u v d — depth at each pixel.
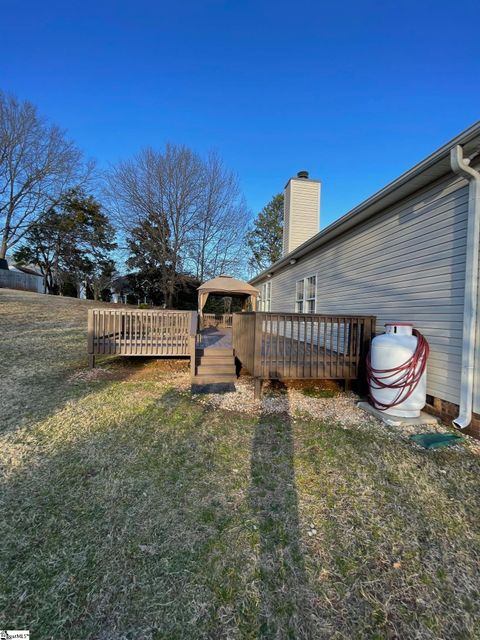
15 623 1.46
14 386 5.10
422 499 2.42
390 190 4.48
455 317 3.81
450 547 1.95
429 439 3.46
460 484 2.63
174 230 21.06
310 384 5.95
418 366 4.01
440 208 4.05
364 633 1.43
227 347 7.20
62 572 1.72
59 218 23.67
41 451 3.07
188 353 6.72
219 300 24.33
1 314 11.42
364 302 5.87
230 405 4.64
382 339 4.22
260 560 1.83
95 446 3.21
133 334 7.09
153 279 23.75
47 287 28.58
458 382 3.75
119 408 4.32
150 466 2.85
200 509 2.27
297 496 2.45
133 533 2.02
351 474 2.77
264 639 1.40
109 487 2.51
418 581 1.70
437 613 1.52
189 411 4.32
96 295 30.09
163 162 20.00
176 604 1.56
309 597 1.60
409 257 4.63
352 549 1.92
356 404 4.74
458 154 3.35
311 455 3.11
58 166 21.81
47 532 2.01
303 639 1.40
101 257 28.11
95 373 6.18
